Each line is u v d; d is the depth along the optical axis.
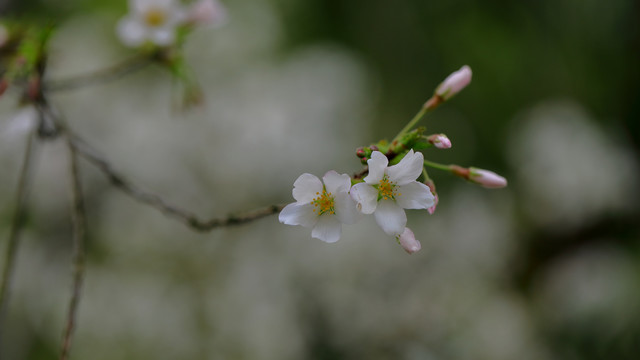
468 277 1.49
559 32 1.73
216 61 1.54
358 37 1.83
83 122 1.42
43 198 1.35
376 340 1.39
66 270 1.38
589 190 1.61
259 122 1.46
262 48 1.62
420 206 0.75
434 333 1.41
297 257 1.41
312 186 0.74
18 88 0.87
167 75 1.49
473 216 1.59
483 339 1.42
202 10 0.88
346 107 1.54
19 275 1.33
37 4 1.47
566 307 1.57
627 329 1.50
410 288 1.44
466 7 1.77
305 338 1.38
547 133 1.63
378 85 1.79
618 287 1.54
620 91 1.71
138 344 1.35
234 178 1.44
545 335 1.55
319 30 1.81
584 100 1.74
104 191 1.40
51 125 0.84
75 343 1.33
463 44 1.78
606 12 1.69
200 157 1.44
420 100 1.79
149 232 1.40
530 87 1.76
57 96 1.38
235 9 1.61
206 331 1.37
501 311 1.48
